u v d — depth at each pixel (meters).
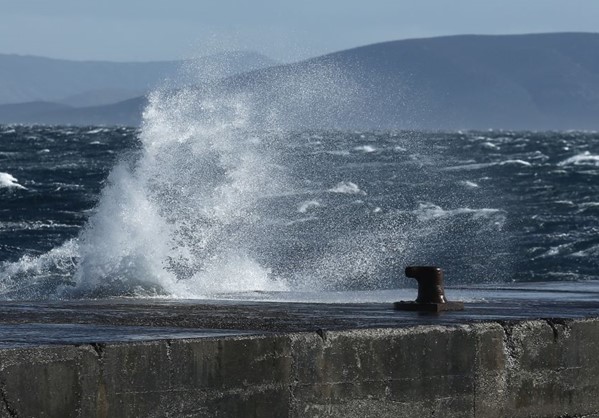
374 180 114.50
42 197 89.44
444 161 161.12
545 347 19.69
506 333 19.22
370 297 27.62
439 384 18.39
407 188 108.69
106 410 15.27
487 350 18.98
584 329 20.22
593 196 111.69
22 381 14.57
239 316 20.97
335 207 83.50
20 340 16.50
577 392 20.11
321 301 25.67
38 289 43.41
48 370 14.80
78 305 23.09
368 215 81.62
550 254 66.12
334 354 17.33
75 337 17.02
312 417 17.12
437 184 117.00
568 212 93.31
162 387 15.74
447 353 18.50
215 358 16.22
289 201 78.38
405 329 18.11
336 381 17.34
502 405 19.12
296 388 16.98
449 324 18.86
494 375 19.05
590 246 69.50
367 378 17.64
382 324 19.14
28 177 116.56
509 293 28.41
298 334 17.08
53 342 16.09
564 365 19.94
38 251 61.72
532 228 80.06
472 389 18.77
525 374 19.44
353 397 17.50
